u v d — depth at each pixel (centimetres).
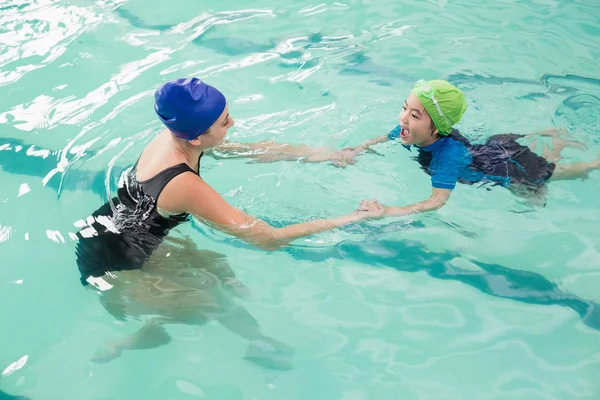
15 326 266
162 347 258
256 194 326
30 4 508
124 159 349
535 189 326
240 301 275
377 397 238
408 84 412
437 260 298
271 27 485
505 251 300
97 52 452
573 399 235
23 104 401
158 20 495
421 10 501
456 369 248
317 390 241
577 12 489
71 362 252
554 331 264
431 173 334
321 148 355
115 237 278
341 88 411
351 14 498
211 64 439
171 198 268
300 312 273
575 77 413
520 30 469
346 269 295
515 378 244
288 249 304
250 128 373
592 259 295
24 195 331
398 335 263
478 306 276
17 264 293
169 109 256
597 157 338
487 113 376
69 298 277
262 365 251
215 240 298
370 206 308
